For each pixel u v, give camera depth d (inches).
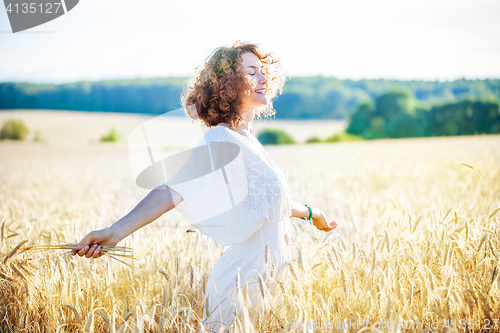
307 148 1126.4
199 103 78.5
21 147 1450.5
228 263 77.5
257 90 78.4
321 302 70.9
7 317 77.5
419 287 78.1
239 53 77.2
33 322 77.9
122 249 66.4
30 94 2393.0
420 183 297.3
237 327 64.6
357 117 2069.4
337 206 210.1
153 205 68.2
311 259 92.5
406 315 72.7
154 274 99.0
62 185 408.5
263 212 73.1
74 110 2415.1
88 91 2429.9
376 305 74.3
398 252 88.0
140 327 63.5
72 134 1824.6
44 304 81.7
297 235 115.0
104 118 2170.3
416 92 2721.5
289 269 75.5
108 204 214.5
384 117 2033.7
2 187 401.7
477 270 83.4
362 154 810.8
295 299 71.1
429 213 129.0
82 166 700.7
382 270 80.4
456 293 67.1
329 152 919.7
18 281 81.3
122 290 95.2
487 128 1900.8
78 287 84.5
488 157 496.4
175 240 118.4
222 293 76.5
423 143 1182.9
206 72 77.9
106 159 884.0
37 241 116.2
